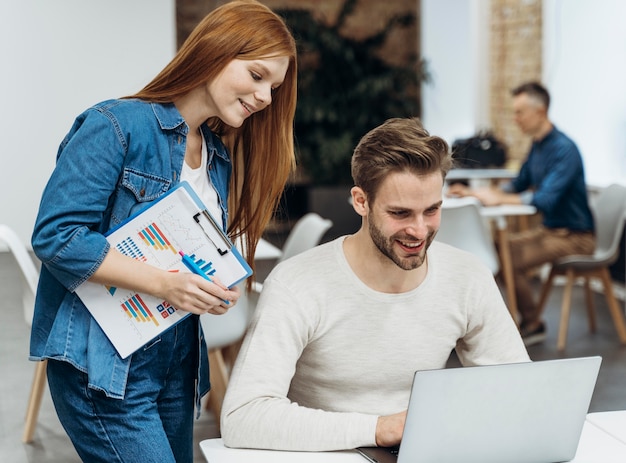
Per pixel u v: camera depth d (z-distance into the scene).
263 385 1.75
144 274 1.72
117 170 1.73
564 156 5.11
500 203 5.21
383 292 1.83
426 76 8.31
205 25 1.77
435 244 1.94
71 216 1.69
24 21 6.34
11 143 6.45
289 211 8.56
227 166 1.98
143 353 1.82
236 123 1.82
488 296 1.91
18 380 4.28
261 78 1.79
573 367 1.60
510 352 1.91
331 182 8.55
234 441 1.72
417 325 1.85
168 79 1.80
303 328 1.82
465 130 8.36
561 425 1.64
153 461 1.80
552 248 5.05
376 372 1.85
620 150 6.22
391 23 8.61
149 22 6.47
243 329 3.30
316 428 1.69
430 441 1.55
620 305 5.77
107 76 6.46
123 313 1.77
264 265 6.99
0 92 6.37
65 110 6.46
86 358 1.77
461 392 1.54
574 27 6.63
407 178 1.69
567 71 6.76
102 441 1.80
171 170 1.81
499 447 1.61
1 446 3.49
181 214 1.76
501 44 7.61
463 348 1.98
